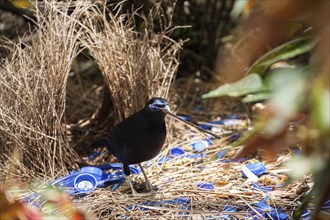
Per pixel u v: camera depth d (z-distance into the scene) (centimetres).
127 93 805
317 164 291
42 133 732
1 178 687
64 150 761
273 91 278
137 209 633
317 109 249
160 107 661
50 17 762
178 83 1080
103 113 874
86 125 910
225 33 1095
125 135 676
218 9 1093
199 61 1116
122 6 830
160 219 606
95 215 616
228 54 1034
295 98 260
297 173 293
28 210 339
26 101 731
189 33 1051
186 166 767
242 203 641
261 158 764
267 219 603
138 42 807
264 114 292
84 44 780
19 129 727
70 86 1031
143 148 675
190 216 609
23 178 712
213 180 716
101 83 1061
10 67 746
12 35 989
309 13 247
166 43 859
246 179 712
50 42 752
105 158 823
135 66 805
